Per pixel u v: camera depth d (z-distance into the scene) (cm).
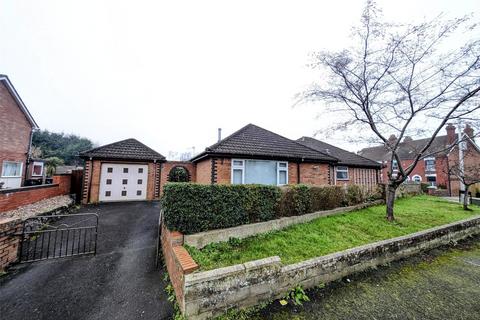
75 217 777
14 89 1198
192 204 423
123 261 439
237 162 919
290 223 577
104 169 1137
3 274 373
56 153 3300
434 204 1032
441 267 439
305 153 1093
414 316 284
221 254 391
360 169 1513
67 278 368
